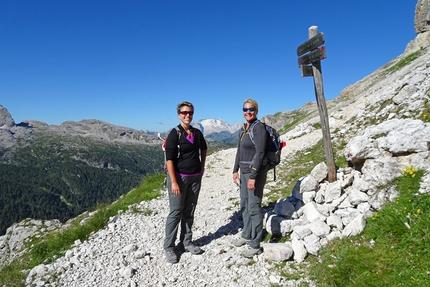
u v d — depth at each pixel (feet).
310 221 19.21
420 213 14.89
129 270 18.21
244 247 20.04
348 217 18.37
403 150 18.13
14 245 43.50
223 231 23.68
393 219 15.49
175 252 20.74
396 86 48.29
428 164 17.11
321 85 21.30
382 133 20.65
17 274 20.61
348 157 21.39
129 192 51.06
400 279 12.60
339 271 14.43
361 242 16.03
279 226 20.25
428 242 13.33
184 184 19.52
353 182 20.01
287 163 47.29
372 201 17.94
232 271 17.35
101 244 23.35
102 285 17.46
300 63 23.06
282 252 17.37
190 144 19.25
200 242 22.08
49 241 26.76
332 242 17.01
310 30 21.38
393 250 14.30
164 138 21.35
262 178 18.45
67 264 19.92
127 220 28.94
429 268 12.35
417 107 34.22
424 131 17.87
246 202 19.67
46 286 18.01
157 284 17.10
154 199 37.06
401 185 16.93
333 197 19.83
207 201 34.86
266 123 18.92
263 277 16.21
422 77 40.91
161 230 25.53
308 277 15.42
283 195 30.66
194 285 16.60
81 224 31.89
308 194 20.71
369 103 52.54
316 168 21.33
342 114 73.15
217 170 57.00
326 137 21.24
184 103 19.03
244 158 19.03
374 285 12.81
